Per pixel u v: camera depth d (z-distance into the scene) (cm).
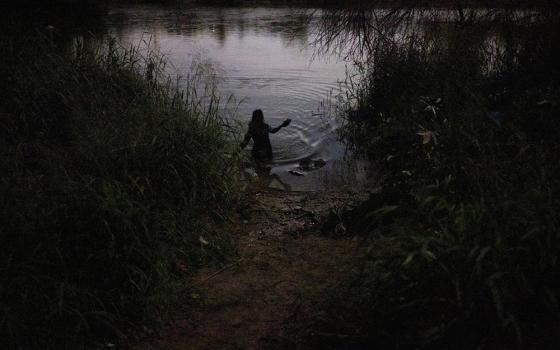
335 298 367
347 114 992
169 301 414
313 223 568
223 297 429
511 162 434
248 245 521
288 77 1311
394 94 877
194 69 1352
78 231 426
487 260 321
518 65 831
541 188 378
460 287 316
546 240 318
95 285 402
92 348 359
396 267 342
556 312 298
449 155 488
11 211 416
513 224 338
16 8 1511
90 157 543
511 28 884
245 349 362
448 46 897
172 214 508
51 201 445
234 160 661
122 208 459
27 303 362
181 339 376
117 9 3138
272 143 861
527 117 586
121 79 786
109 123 606
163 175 564
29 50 780
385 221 505
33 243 405
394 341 319
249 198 642
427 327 319
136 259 429
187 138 618
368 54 1046
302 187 680
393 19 993
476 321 309
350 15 1000
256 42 1884
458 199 419
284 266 477
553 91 648
